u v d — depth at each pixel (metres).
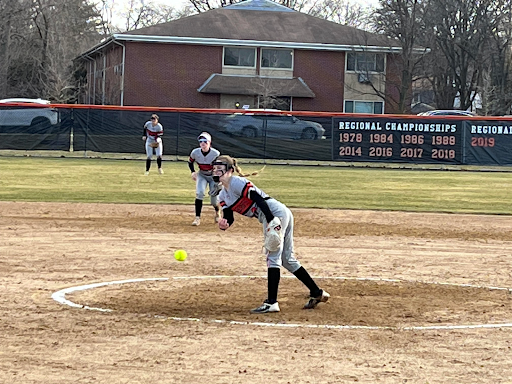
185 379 5.73
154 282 9.68
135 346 6.63
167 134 32.41
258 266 10.99
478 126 31.52
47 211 16.58
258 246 12.77
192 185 22.98
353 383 5.71
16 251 11.73
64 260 11.09
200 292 9.11
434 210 18.56
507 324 7.74
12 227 14.19
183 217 16.20
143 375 5.82
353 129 32.00
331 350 6.62
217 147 32.34
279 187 23.08
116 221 15.38
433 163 31.70
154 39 48.41
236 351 6.53
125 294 8.89
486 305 8.66
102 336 6.95
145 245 12.62
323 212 17.67
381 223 16.02
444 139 31.66
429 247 13.14
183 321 7.60
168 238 13.42
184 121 32.44
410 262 11.66
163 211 17.12
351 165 32.12
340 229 14.99
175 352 6.46
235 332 7.20
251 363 6.18
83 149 32.84
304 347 6.70
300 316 7.95
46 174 25.28
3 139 32.25
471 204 19.97
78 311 7.95
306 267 11.05
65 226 14.52
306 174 27.77
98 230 14.14
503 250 13.00
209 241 13.18
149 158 25.95
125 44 48.62
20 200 18.45
